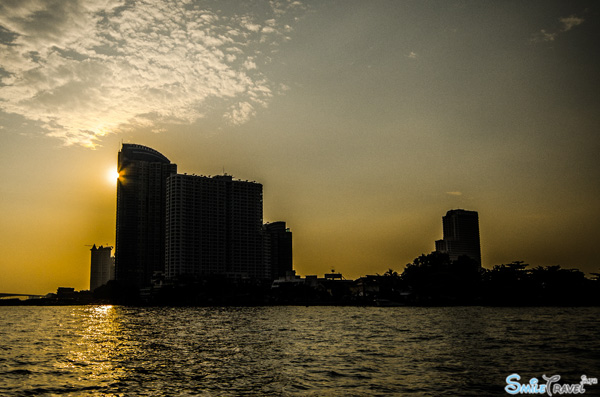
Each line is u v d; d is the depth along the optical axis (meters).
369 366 58.25
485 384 46.81
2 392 45.44
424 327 121.00
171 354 71.56
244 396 42.84
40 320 184.50
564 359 61.44
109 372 55.31
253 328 126.44
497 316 169.62
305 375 52.53
